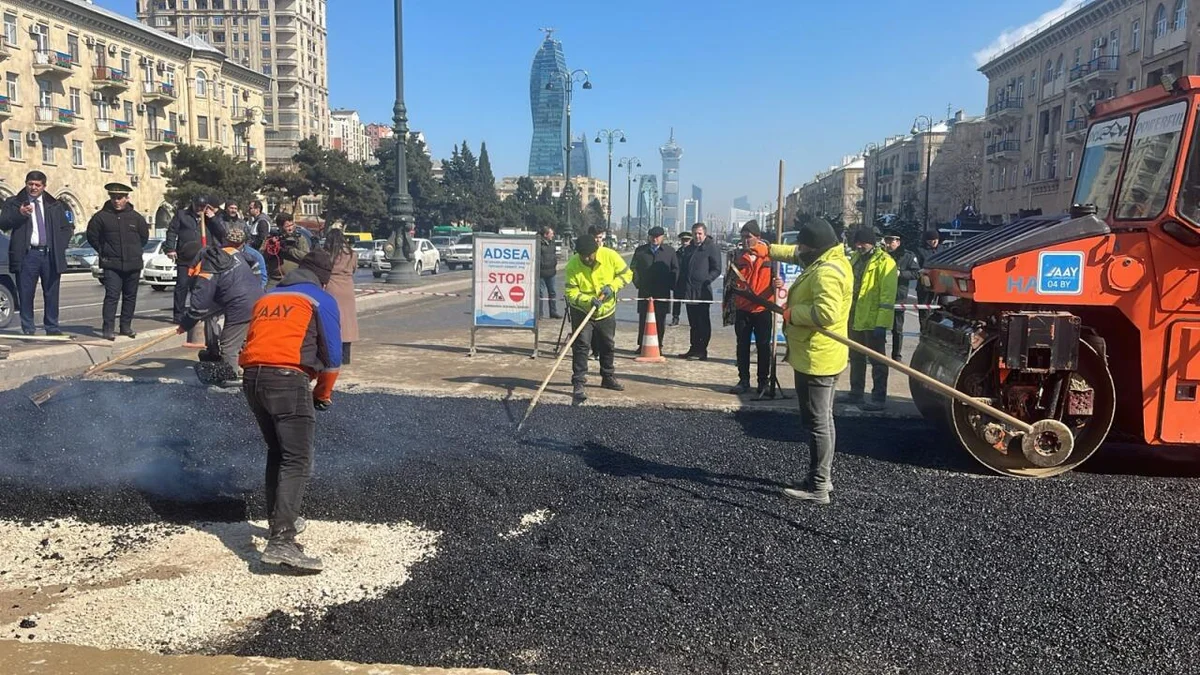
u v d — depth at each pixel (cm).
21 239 976
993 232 656
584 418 726
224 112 7338
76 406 711
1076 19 5200
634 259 1171
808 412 518
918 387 668
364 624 354
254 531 459
